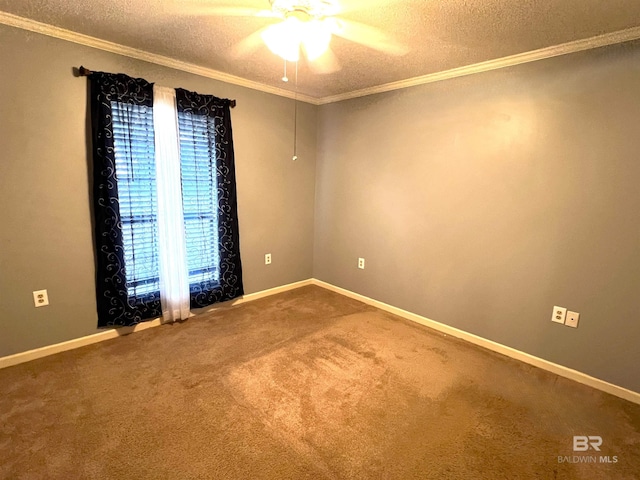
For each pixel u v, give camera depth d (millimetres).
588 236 2180
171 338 2725
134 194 2615
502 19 1831
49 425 1765
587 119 2113
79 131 2363
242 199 3361
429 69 2676
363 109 3385
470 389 2174
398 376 2289
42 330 2387
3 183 2143
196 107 2844
